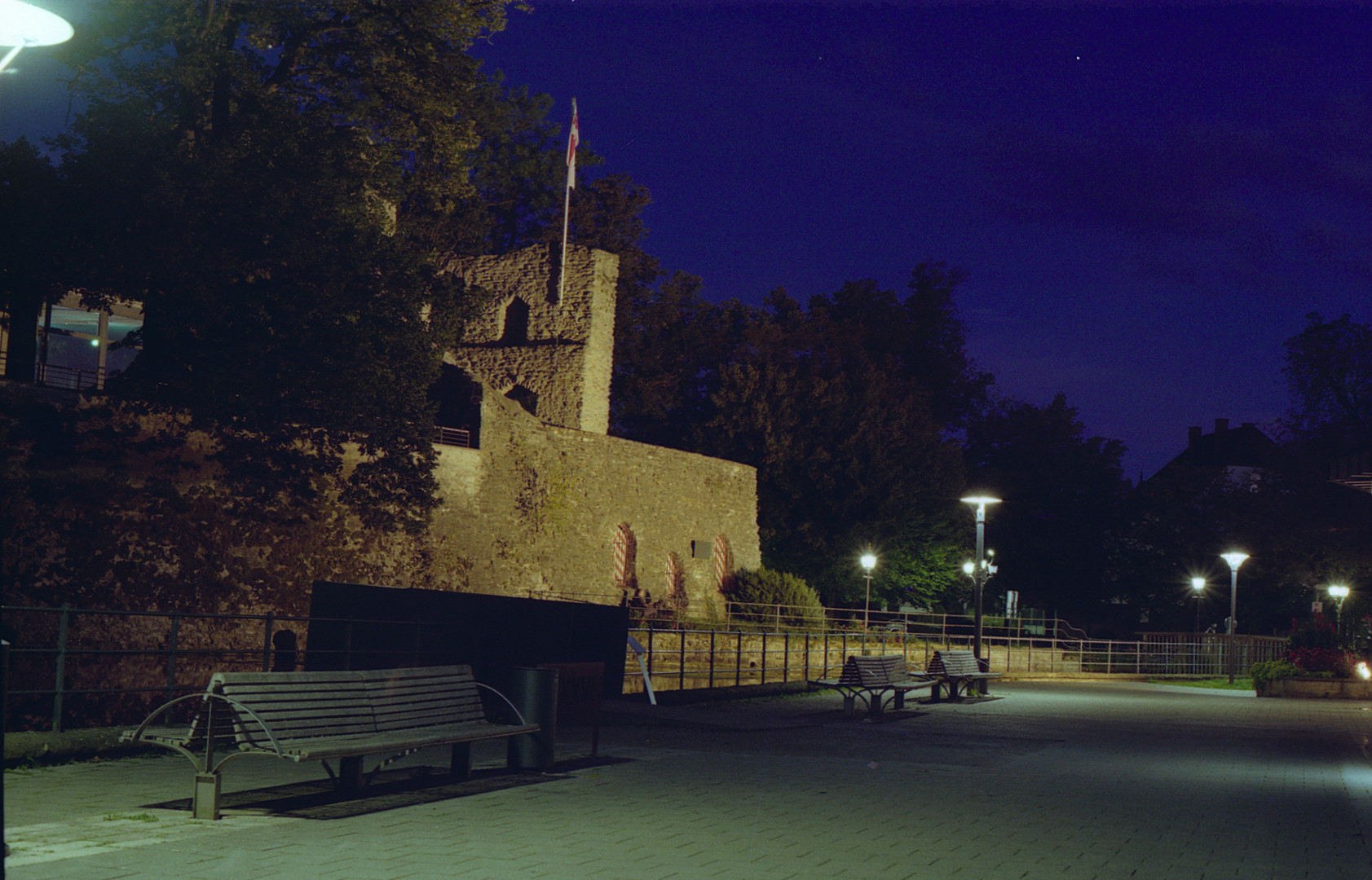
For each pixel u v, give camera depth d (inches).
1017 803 405.7
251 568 995.3
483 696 682.2
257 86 871.1
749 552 1852.9
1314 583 2005.4
